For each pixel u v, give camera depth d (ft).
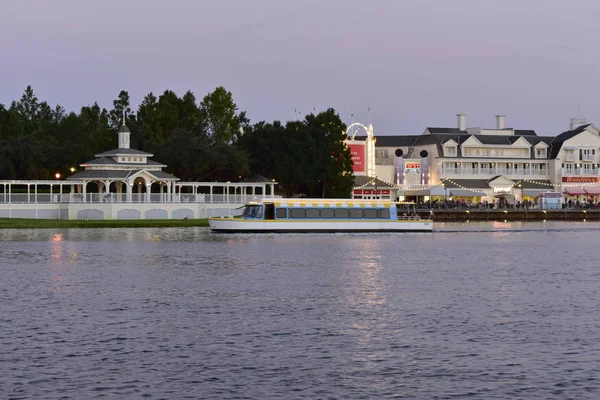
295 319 221.66
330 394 156.04
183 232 550.36
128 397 153.58
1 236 503.61
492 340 196.34
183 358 179.42
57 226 570.05
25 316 224.33
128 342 193.26
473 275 322.14
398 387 160.25
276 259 378.73
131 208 620.90
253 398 153.58
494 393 156.76
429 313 231.09
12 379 163.43
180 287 282.15
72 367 171.73
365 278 309.42
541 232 625.41
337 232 562.25
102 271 328.29
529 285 291.99
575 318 223.92
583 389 158.81
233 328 209.36
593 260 389.60
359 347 189.37
